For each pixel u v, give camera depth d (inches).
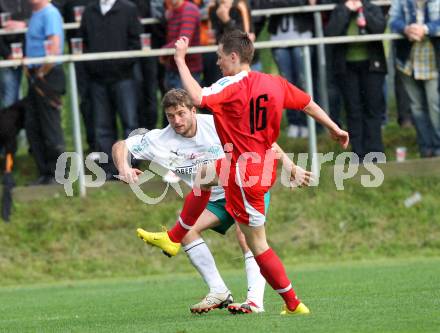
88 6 1545.3
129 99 1520.7
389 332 630.5
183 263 1448.1
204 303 836.6
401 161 1574.8
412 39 1520.7
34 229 1491.1
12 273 1419.8
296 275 1241.4
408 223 1504.7
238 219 758.5
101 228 1493.6
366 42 1523.1
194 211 816.3
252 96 737.6
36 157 1535.4
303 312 764.0
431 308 757.3
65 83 1528.1
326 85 1558.8
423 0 1526.8
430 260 1366.9
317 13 1637.6
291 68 1588.3
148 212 1512.1
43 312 967.6
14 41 1658.5
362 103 1534.2
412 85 1558.8
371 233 1491.1
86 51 1552.7
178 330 685.3
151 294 1101.7
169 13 1553.9
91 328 761.0
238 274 1333.7
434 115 1555.1
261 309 824.9
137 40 1542.8
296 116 1637.6
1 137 1525.6
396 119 1728.6
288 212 1521.9
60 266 1437.0
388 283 1048.2
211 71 1533.0
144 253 1462.8
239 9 1498.5
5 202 1509.6
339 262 1416.1
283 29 1637.6
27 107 1520.7
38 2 1519.4
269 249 761.6
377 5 1539.1
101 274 1421.0
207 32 1572.3
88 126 1592.0
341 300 884.6
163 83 1584.6
